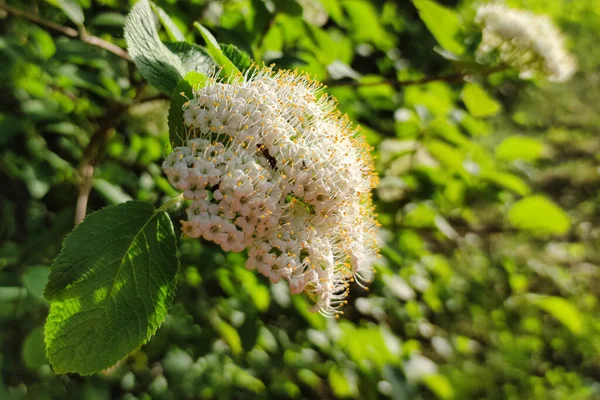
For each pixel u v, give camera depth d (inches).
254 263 12.5
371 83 20.5
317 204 12.8
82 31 17.0
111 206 12.0
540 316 46.9
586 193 60.2
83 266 11.6
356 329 24.6
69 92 22.9
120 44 19.4
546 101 58.2
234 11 20.5
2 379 20.4
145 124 24.8
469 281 38.5
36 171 22.1
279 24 19.8
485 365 39.3
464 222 31.8
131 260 11.9
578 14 36.3
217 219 12.0
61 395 21.9
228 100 12.5
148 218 12.1
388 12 32.2
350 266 13.7
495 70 21.9
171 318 23.4
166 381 24.3
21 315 20.4
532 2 32.8
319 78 19.7
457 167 25.3
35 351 17.3
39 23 17.1
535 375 45.9
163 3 17.4
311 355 26.4
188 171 11.9
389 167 26.6
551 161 60.6
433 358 34.6
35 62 19.6
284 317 26.2
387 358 22.4
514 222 29.3
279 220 12.9
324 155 12.9
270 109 12.6
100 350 11.7
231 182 12.0
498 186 28.0
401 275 27.6
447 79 21.5
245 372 25.5
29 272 16.3
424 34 33.3
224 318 24.1
